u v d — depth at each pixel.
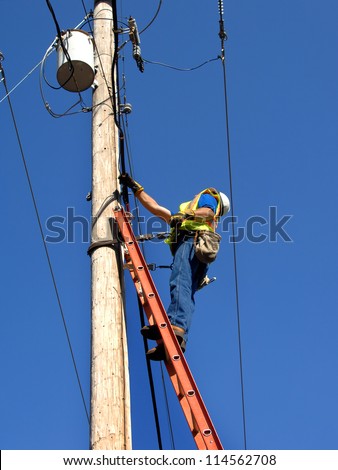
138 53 13.68
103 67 12.77
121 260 10.71
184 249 11.05
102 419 9.15
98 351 9.69
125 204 11.54
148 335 10.26
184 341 10.12
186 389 9.45
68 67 12.67
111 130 11.91
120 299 10.23
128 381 9.72
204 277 11.28
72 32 12.94
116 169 11.53
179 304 10.45
